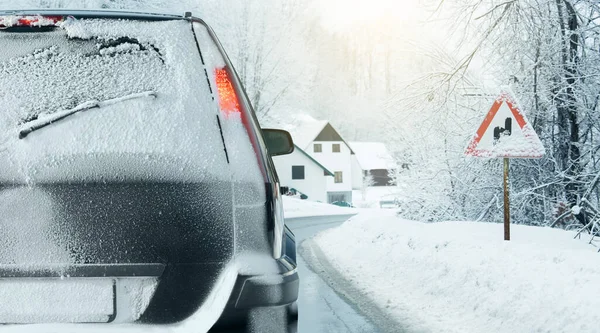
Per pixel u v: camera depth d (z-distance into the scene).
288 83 41.00
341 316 6.78
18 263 2.36
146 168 2.44
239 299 2.42
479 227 10.95
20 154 2.41
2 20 2.54
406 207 17.41
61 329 2.33
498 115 8.62
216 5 38.91
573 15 12.54
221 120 2.55
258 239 2.51
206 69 2.60
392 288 8.30
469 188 14.48
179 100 2.55
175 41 2.62
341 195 80.56
